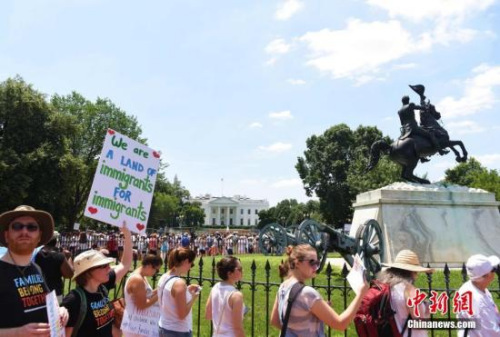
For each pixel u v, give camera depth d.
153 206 88.31
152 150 6.34
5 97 39.34
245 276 14.54
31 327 3.19
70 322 4.01
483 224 17.84
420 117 19.69
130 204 6.07
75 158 41.19
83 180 51.84
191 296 5.63
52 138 40.91
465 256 17.19
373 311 4.25
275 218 111.00
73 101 54.81
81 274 4.19
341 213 62.38
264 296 11.60
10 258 3.61
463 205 17.91
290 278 4.25
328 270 6.66
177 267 5.66
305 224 12.91
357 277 4.07
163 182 90.88
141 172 6.21
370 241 13.99
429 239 17.06
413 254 4.55
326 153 63.69
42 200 39.06
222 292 5.11
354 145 64.31
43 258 5.70
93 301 4.19
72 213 51.62
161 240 34.00
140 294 5.72
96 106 54.34
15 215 3.65
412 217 17.23
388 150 19.34
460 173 71.81
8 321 3.35
